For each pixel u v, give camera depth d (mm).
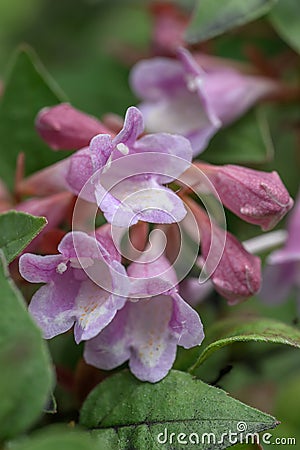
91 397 210
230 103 258
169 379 207
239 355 254
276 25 256
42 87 241
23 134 241
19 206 218
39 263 201
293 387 248
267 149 257
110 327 209
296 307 264
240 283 212
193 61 252
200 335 205
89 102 283
